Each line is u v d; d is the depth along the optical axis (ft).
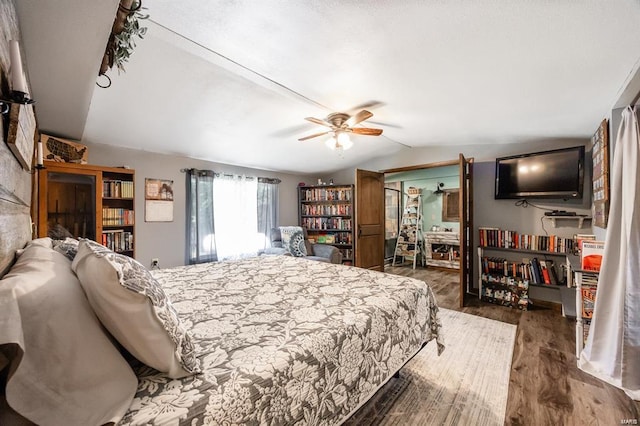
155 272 7.42
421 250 20.15
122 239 10.52
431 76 6.67
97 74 5.09
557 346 7.87
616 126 7.47
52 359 2.06
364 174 15.23
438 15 4.58
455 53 5.65
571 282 9.77
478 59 5.80
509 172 12.07
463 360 7.11
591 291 7.38
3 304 1.86
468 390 5.92
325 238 17.78
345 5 4.48
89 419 2.10
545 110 8.31
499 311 10.82
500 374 6.49
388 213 21.48
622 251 5.99
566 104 7.75
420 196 20.47
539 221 11.73
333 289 5.96
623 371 5.75
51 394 2.00
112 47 4.56
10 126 2.61
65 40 3.99
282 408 3.13
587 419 5.06
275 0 4.46
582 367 6.61
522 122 9.56
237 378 2.90
